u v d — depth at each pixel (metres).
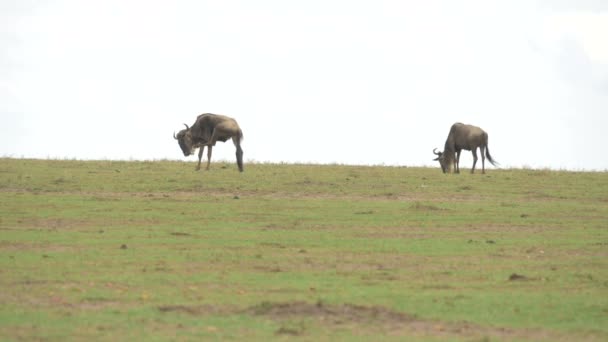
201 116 137.88
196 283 65.75
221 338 50.53
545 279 69.12
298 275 69.31
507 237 90.88
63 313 55.84
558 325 55.09
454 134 146.12
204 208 105.81
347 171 138.75
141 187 120.69
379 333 52.38
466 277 69.69
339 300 60.47
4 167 132.88
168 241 84.31
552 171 148.12
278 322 54.41
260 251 80.00
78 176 126.88
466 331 53.31
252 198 114.69
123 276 67.56
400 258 77.94
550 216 105.94
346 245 84.00
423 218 102.31
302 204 110.56
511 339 51.69
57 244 81.62
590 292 64.50
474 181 132.75
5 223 93.69
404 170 144.25
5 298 59.84
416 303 60.00
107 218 97.94
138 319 54.56
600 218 105.19
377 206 110.31
